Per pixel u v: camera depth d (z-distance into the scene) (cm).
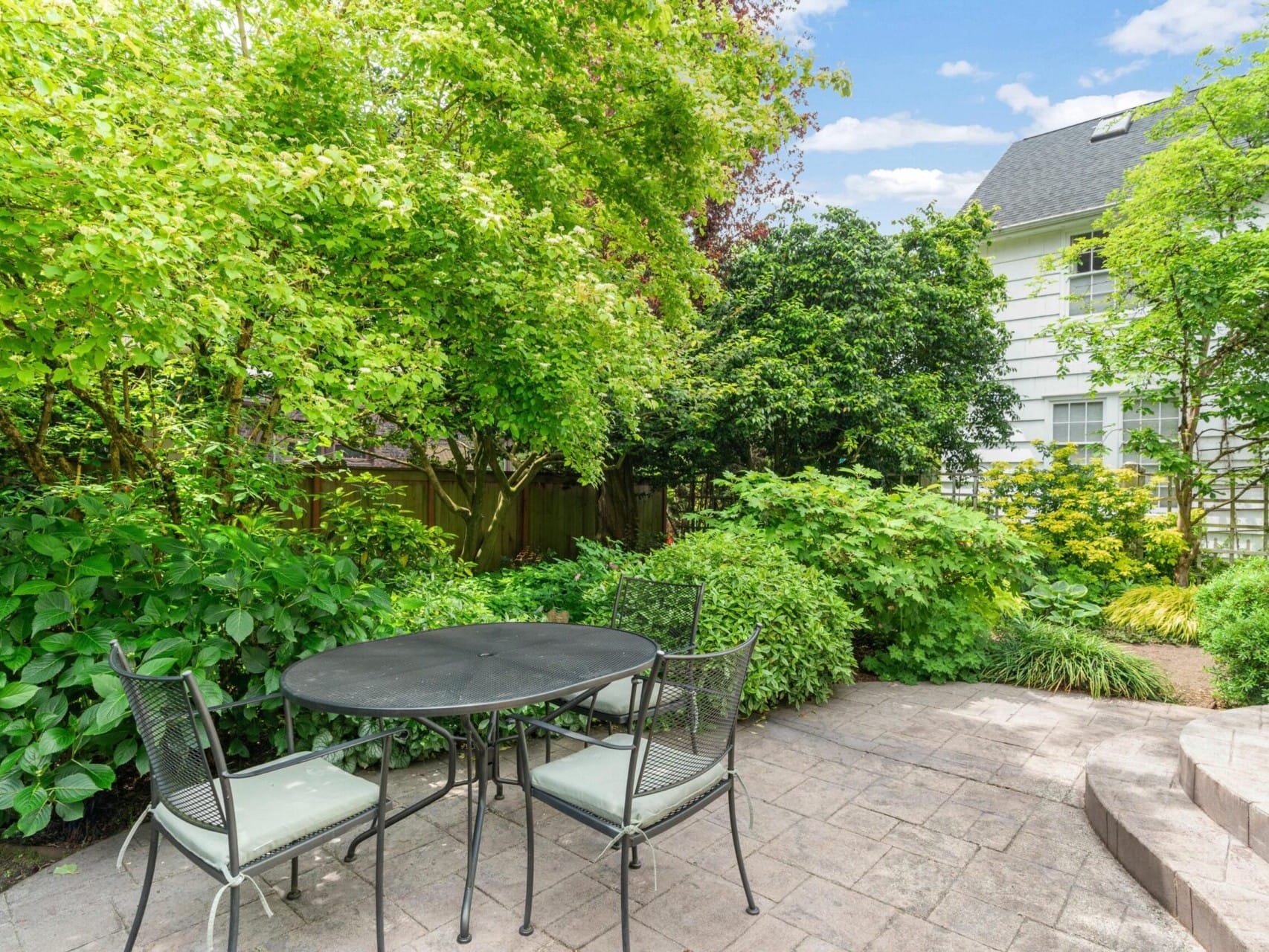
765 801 291
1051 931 204
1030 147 1169
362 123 374
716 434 843
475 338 397
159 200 215
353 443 561
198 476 378
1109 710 411
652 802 197
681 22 479
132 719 251
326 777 210
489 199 326
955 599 495
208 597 276
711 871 237
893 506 504
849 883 230
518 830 267
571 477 936
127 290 210
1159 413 912
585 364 417
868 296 847
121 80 264
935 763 332
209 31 344
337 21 332
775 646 388
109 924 207
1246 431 760
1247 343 673
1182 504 726
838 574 498
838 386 833
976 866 241
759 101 518
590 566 505
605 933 204
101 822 262
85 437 406
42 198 212
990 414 987
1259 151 627
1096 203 946
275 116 333
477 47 359
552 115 477
